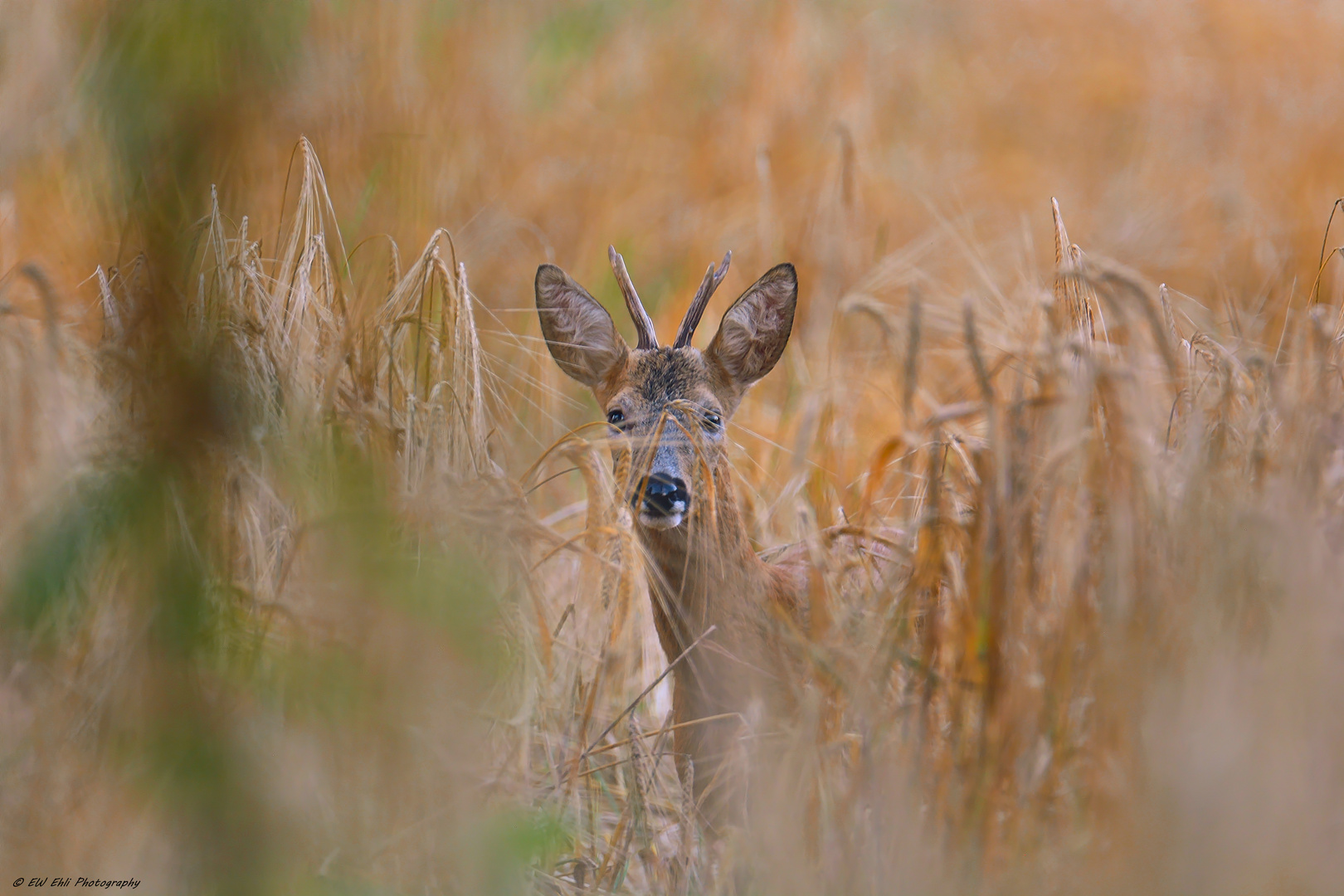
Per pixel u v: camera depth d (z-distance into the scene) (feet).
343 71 47.37
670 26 90.53
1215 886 22.07
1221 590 25.02
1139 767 23.66
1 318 33.12
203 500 19.97
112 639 24.75
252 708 23.63
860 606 30.25
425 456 30.53
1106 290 28.53
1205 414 30.30
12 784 25.35
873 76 91.09
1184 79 91.20
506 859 23.41
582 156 76.54
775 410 55.77
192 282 30.04
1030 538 26.86
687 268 68.54
